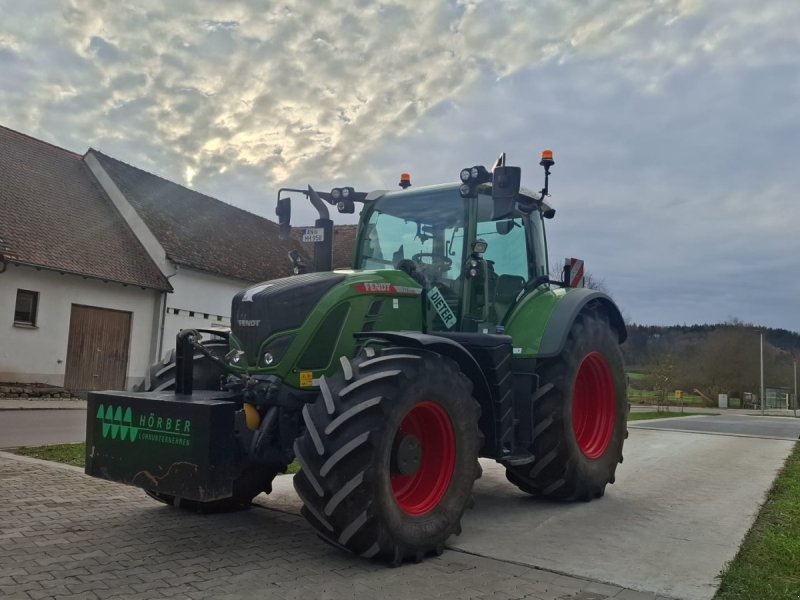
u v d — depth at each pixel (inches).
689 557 154.1
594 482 219.3
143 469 144.4
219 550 149.8
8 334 600.7
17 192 682.8
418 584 132.0
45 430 378.9
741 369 1824.6
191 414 138.3
